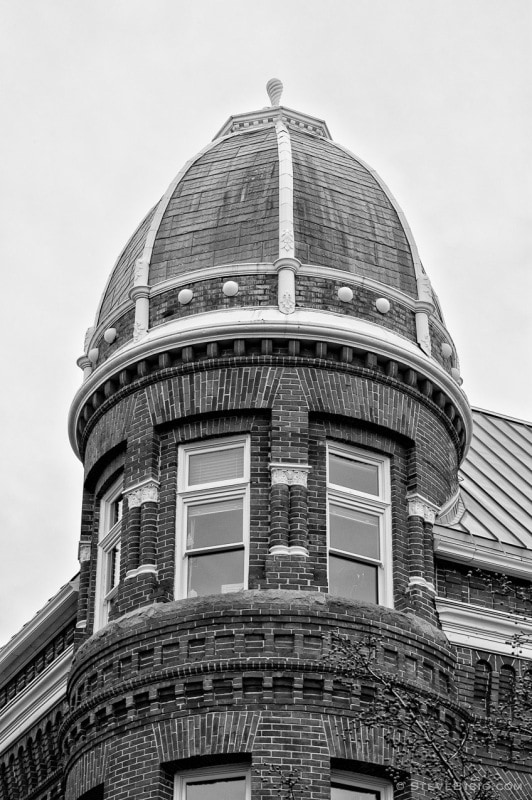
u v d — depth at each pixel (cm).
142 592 2830
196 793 2686
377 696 2580
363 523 2923
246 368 2952
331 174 3275
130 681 2752
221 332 2956
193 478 2933
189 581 2847
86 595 3095
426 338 3117
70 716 2884
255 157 3284
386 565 2897
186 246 3147
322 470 2897
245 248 3098
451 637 2919
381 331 3039
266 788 2581
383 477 2978
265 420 2922
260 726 2642
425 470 3008
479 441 3912
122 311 3170
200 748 2650
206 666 2692
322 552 2819
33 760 3491
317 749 2630
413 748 2417
